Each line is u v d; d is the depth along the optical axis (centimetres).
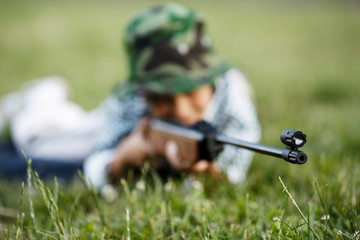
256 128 254
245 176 218
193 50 223
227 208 176
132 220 162
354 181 171
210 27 1337
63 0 2233
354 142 256
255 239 142
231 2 2358
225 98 234
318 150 234
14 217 187
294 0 2406
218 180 206
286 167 204
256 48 927
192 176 212
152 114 224
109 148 262
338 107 365
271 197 178
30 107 342
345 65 621
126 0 2380
